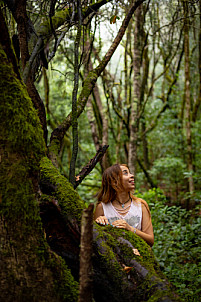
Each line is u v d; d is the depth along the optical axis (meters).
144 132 8.33
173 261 3.85
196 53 8.47
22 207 1.44
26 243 1.43
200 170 7.78
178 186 8.51
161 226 4.62
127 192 2.46
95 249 1.63
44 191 1.69
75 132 2.14
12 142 1.45
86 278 1.26
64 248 1.63
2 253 1.40
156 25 6.65
